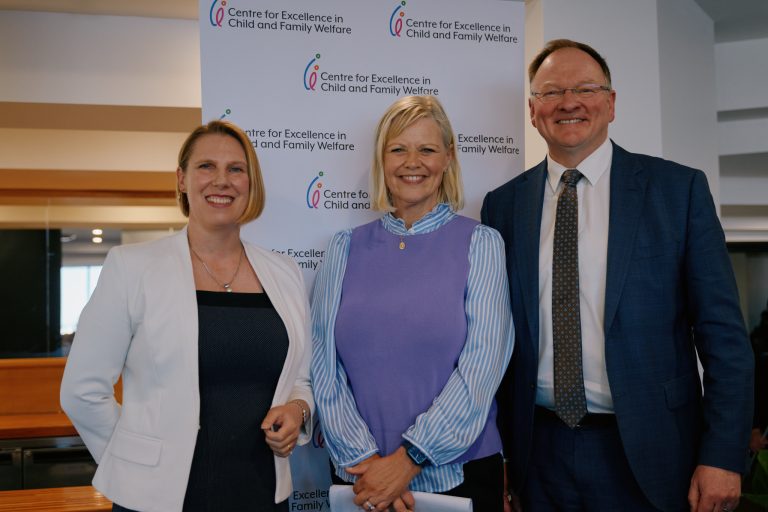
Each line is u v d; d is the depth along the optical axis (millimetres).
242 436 1966
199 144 2096
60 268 7105
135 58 4230
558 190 2293
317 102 2789
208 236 2094
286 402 2059
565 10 3449
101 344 1923
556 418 2156
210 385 1963
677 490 2057
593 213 2217
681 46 3969
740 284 9484
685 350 2146
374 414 2051
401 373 2047
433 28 2887
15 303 7004
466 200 2902
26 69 4125
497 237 2197
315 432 2664
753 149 5855
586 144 2234
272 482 2035
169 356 1914
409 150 2195
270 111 2756
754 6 4367
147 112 4426
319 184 2785
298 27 2779
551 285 2197
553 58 2299
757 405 7340
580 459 2100
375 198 2311
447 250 2156
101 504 2867
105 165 6227
